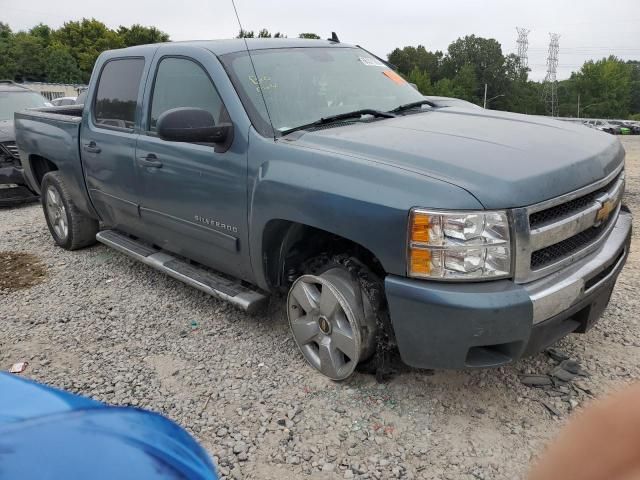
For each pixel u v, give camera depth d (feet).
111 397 10.44
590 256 9.55
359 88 13.09
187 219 12.73
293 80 12.25
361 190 8.79
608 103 329.93
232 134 11.21
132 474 3.43
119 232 17.08
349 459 8.50
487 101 361.71
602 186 9.69
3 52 268.21
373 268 9.82
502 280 8.25
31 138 19.25
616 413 2.79
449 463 8.31
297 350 11.69
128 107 14.51
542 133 10.59
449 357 8.30
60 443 3.60
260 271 11.20
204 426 9.46
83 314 14.12
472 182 8.21
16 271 17.53
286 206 9.92
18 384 4.79
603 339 11.58
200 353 11.87
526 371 10.54
